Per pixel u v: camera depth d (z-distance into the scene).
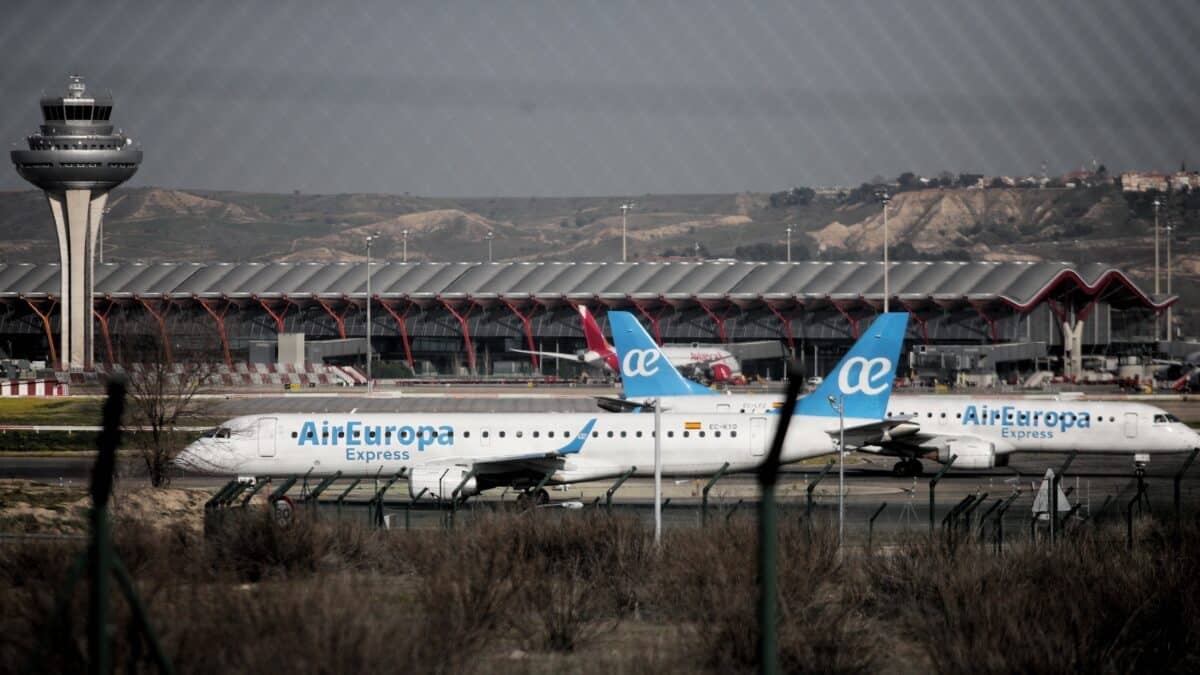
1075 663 105.75
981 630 110.69
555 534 146.38
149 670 88.06
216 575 131.00
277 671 85.62
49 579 110.38
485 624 113.06
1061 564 137.00
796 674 106.44
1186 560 133.38
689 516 192.62
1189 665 112.00
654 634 121.25
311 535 145.00
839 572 141.25
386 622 97.19
